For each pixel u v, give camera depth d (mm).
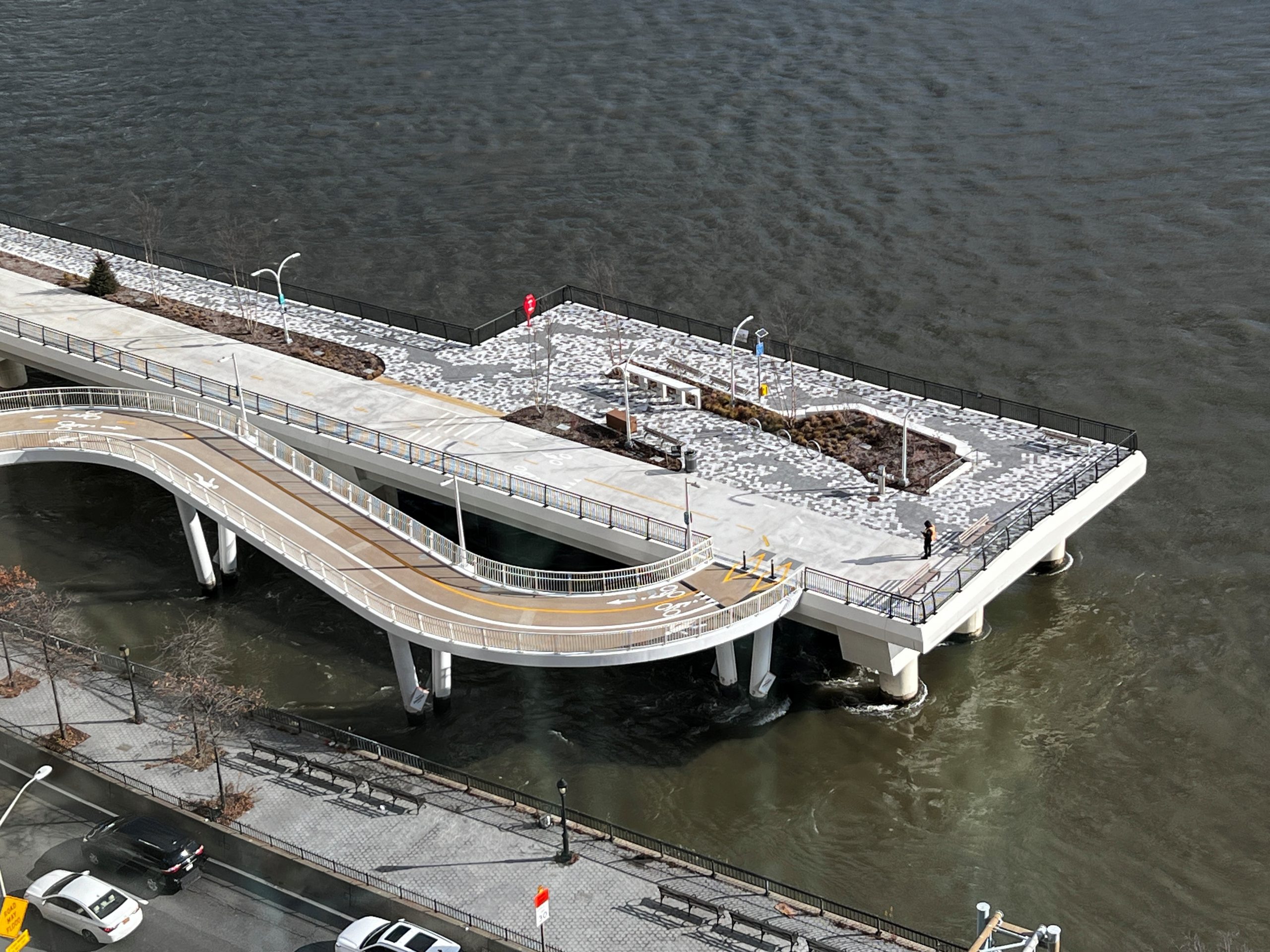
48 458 87188
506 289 110938
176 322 102812
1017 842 65938
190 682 69938
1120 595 80562
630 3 157000
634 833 64375
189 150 133250
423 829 64438
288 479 84875
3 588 80000
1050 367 98938
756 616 71688
